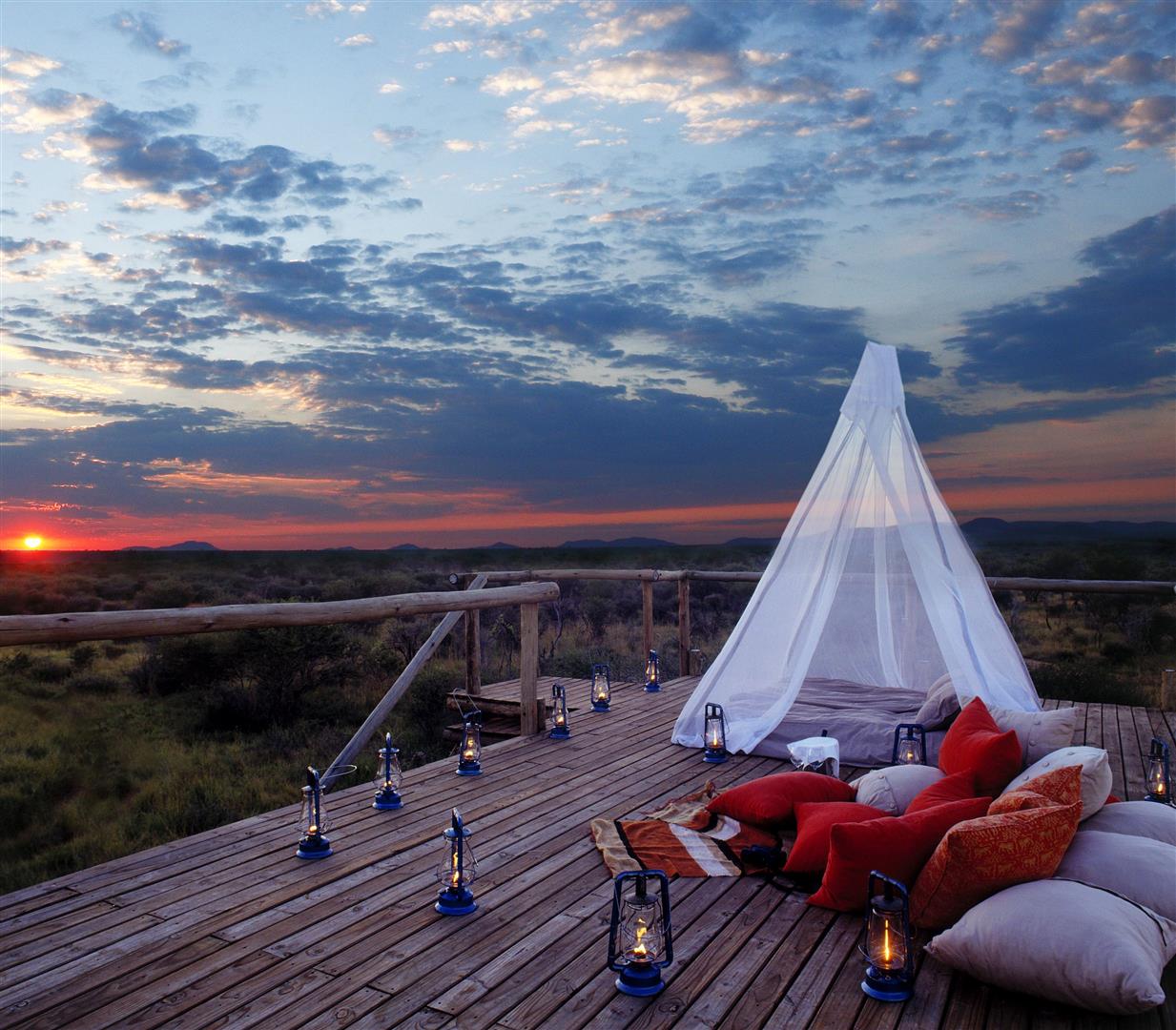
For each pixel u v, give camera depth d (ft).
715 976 9.97
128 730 32.07
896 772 14.92
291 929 11.18
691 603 72.43
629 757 20.71
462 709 25.18
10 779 26.04
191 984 9.72
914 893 10.75
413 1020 8.98
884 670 26.99
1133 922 9.21
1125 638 52.54
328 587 82.33
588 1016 9.06
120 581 105.29
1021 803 10.66
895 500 20.86
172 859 13.75
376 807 16.52
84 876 12.98
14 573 119.85
